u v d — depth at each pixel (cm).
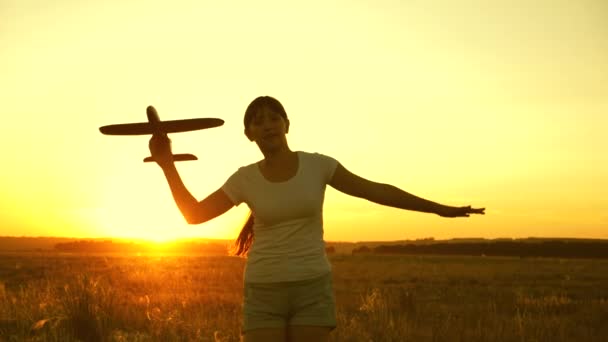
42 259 6688
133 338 899
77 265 4669
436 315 1331
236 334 859
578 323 1231
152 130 326
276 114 330
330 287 330
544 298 1780
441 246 12975
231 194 331
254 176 330
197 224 337
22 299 1132
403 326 973
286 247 321
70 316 916
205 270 3666
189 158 339
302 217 324
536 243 11975
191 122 320
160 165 329
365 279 3222
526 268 5125
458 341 906
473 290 2412
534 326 1042
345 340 841
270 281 320
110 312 1013
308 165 331
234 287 2216
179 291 1992
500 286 2780
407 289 2262
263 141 329
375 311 1261
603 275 4003
